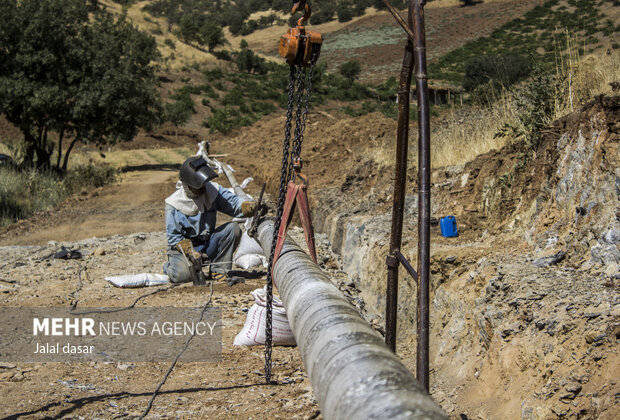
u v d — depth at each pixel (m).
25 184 20.20
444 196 7.70
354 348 1.85
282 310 5.46
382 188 9.73
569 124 5.41
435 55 92.12
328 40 117.00
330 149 15.39
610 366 2.86
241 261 8.57
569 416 2.83
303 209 3.30
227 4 188.88
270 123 26.83
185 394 4.27
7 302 6.92
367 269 7.22
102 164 32.72
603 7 80.56
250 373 4.75
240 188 7.85
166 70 72.81
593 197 4.45
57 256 9.53
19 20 27.25
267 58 104.94
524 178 5.97
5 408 3.95
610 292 3.49
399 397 1.52
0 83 26.62
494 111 8.48
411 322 5.52
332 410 1.70
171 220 7.66
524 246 4.98
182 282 7.71
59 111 27.94
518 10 108.81
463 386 3.88
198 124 57.62
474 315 4.25
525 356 3.41
